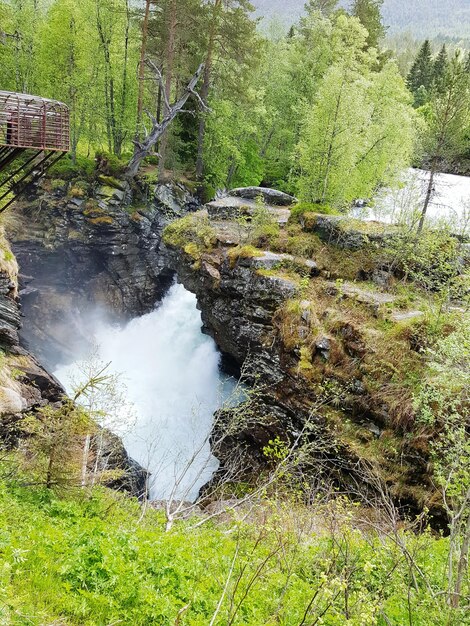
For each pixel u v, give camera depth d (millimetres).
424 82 64000
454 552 8461
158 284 32438
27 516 8742
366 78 31734
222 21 33656
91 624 5891
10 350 18438
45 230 30422
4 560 6484
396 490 13242
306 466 15547
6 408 14602
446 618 6844
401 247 18750
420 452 13117
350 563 8117
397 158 29219
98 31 33406
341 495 13320
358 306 16938
